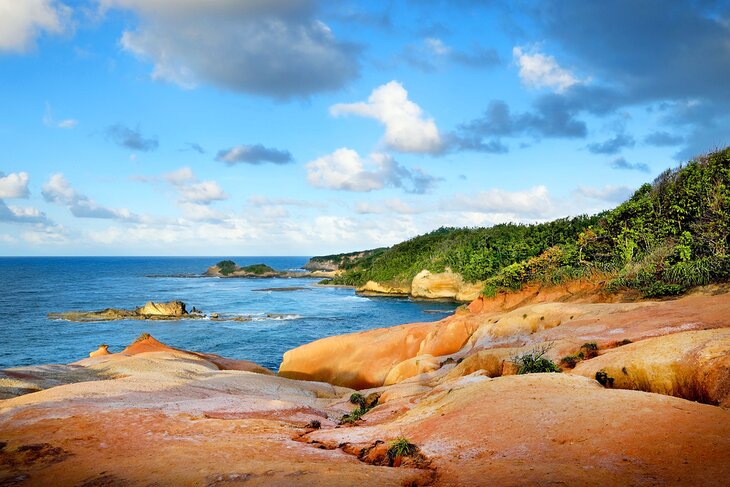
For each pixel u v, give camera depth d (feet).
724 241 73.56
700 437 18.12
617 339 46.09
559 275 109.40
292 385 69.21
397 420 31.55
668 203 92.79
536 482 15.92
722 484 14.40
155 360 72.33
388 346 83.71
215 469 21.12
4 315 194.59
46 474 22.65
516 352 49.57
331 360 86.58
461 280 254.27
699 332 36.27
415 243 334.65
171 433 28.68
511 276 122.93
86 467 23.16
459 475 18.13
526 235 220.23
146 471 21.80
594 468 16.76
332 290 339.98
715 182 80.53
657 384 32.55
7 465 24.16
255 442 26.30
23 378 55.52
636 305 60.70
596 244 111.75
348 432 29.04
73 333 157.28
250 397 48.21
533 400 26.09
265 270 528.22
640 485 15.07
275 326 173.47
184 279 473.26
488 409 25.76
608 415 21.76
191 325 175.83
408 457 21.63
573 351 46.01
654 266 80.79
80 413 33.81
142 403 39.96
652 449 17.67
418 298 270.46
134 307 225.56
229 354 129.70
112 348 135.13
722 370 28.40
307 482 18.31
